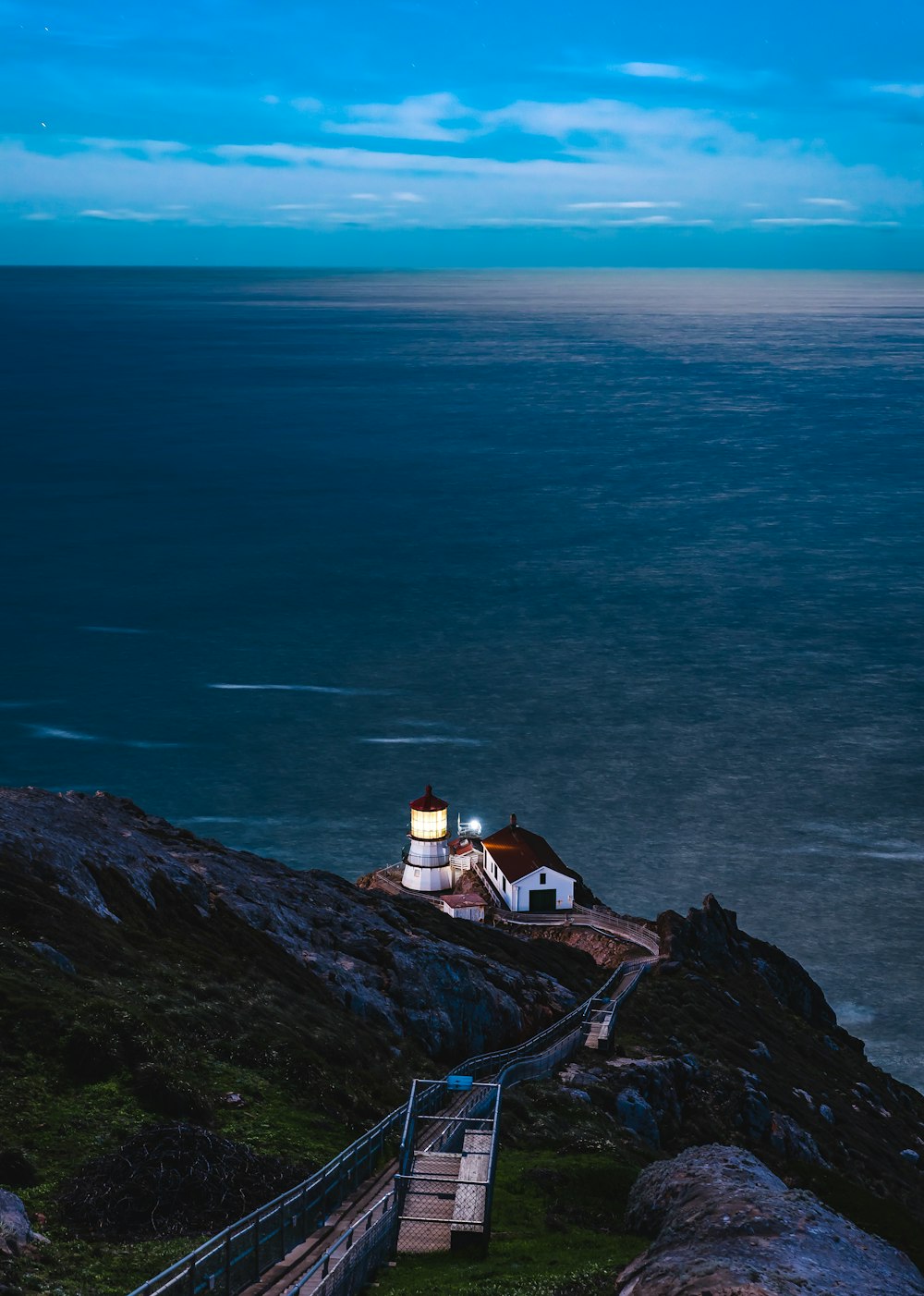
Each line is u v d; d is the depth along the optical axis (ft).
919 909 332.39
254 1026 108.06
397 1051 125.70
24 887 119.55
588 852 367.45
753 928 320.29
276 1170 79.36
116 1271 63.67
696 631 621.31
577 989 189.16
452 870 284.00
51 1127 80.12
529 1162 103.09
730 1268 55.06
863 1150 171.42
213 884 155.22
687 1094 153.17
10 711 495.41
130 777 425.69
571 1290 65.98
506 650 588.50
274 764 437.99
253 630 619.67
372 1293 68.39
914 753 457.68
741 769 438.81
